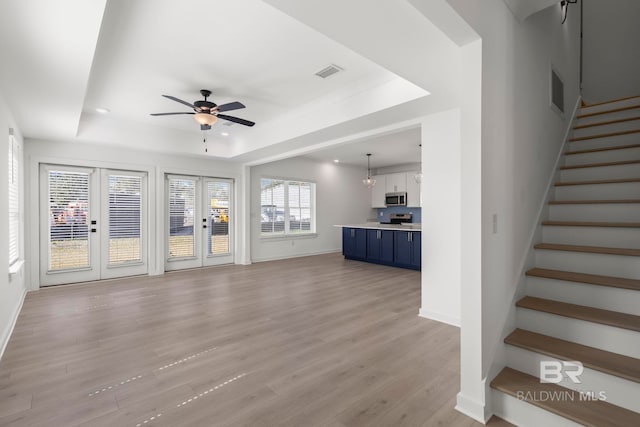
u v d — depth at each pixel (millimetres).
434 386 2119
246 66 3090
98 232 5254
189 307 3871
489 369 1830
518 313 2137
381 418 1788
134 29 2471
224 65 3072
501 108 2037
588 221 2645
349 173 9555
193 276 5715
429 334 3027
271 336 2975
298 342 2840
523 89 2387
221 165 6801
